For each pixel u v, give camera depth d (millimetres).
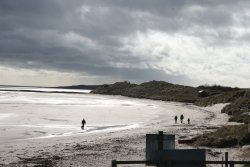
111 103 148000
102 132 53969
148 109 114000
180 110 110562
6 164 28406
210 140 36250
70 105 125375
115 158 30750
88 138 46312
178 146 35812
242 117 70312
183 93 194500
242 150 32438
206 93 167750
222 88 179000
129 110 108000
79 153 33969
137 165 26953
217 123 66938
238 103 92562
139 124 67688
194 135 45344
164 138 17500
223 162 15273
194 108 119438
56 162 29266
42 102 139625
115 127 62031
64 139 45469
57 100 162625
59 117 78562
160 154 14805
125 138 45500
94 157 31438
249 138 36000
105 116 85500
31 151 35594
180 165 14609
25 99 162000
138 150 35406
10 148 37625
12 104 119750
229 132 40438
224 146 35000
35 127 58750
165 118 82812
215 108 109750
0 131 52344
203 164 14727
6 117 74062
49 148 37562
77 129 57812
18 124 62406
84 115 86250
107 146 38531
